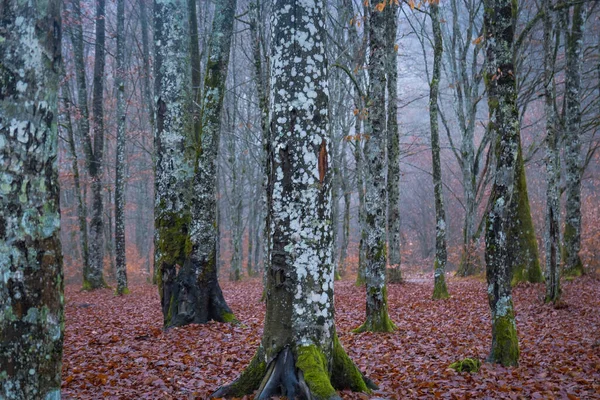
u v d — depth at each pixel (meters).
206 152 10.31
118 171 19.16
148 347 8.20
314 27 5.12
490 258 6.98
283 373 4.92
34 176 2.84
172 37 10.33
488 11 7.28
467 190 20.41
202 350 7.93
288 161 5.07
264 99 12.93
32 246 2.80
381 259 9.98
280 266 5.10
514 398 5.36
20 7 2.88
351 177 27.02
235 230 27.06
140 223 41.03
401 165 47.38
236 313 12.58
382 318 9.95
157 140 10.43
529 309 11.62
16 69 2.85
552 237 11.63
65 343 8.78
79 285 27.41
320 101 5.14
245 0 22.25
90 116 23.06
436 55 13.59
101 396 5.52
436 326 10.36
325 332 5.12
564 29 12.71
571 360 7.07
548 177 11.60
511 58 6.84
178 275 10.19
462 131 20.31
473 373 6.37
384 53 9.90
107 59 29.39
